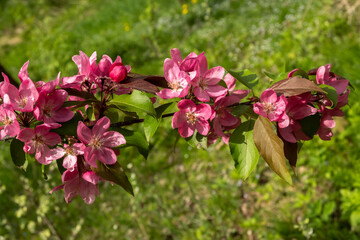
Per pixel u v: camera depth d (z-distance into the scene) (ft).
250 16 29.76
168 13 34.86
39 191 15.71
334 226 11.47
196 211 14.25
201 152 16.16
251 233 12.78
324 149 13.37
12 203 16.85
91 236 14.84
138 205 14.80
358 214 10.88
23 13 50.67
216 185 14.34
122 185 4.30
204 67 4.60
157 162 16.66
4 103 4.12
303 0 27.73
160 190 15.43
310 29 21.12
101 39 34.04
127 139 4.60
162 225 14.21
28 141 4.21
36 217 15.92
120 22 39.83
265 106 4.36
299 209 12.73
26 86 4.20
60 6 57.11
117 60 4.84
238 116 4.81
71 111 4.42
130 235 14.28
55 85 4.34
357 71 17.16
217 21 30.63
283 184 13.83
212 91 4.56
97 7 49.57
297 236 11.64
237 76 4.84
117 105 4.63
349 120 14.21
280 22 26.04
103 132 4.38
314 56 19.31
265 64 19.48
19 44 42.16
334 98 4.39
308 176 13.58
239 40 24.68
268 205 13.46
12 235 15.61
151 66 25.36
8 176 17.97
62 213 15.83
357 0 21.93
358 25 21.18
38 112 4.19
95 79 4.75
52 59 25.02
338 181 12.59
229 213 13.57
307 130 4.52
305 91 4.27
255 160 4.54
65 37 27.99
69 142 4.50
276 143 4.23
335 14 22.39
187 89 4.43
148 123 4.67
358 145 13.47
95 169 4.29
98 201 15.79
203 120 4.54
